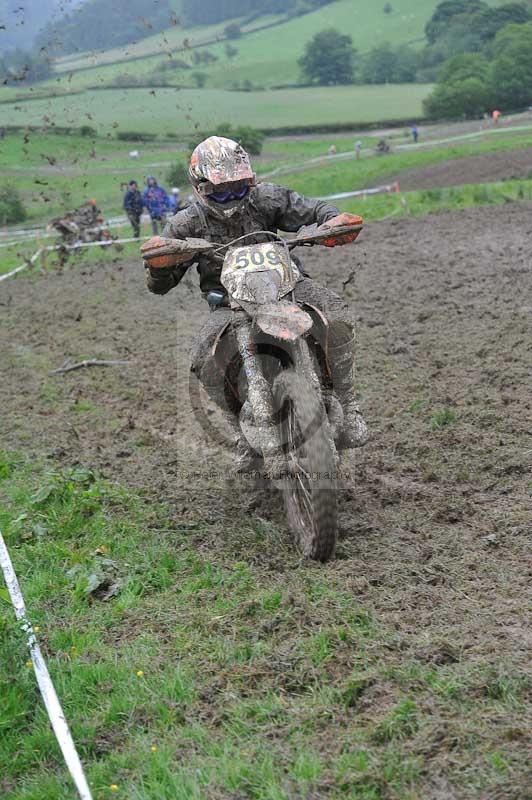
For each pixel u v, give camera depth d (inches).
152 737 185.9
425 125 3405.5
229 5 6279.5
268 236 273.1
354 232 262.5
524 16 4987.7
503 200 1026.1
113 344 533.3
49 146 1841.8
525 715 177.0
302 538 257.4
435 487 293.7
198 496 305.3
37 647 213.8
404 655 199.8
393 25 5969.5
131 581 249.8
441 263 652.1
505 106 3430.1
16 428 399.2
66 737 180.1
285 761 172.9
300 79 5044.3
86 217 981.8
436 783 162.2
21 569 265.3
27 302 701.3
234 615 225.0
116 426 389.4
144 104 2571.4
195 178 266.8
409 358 434.9
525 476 295.6
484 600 223.8
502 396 366.3
